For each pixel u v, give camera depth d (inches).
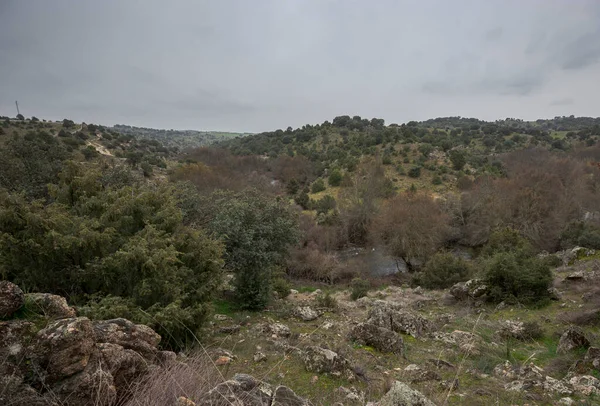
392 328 328.5
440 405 154.7
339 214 1280.8
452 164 2042.3
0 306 121.5
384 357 253.1
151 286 241.1
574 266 650.8
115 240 280.5
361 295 639.8
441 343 300.7
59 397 106.0
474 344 285.3
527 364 247.8
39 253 235.9
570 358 255.8
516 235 858.8
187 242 303.3
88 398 108.9
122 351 130.0
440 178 1861.5
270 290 478.9
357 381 198.2
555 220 1018.7
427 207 1101.1
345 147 2721.5
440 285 705.6
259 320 375.2
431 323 360.8
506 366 237.8
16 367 105.6
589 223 935.0
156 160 1987.0
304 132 3444.9
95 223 266.8
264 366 212.7
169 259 245.3
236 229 426.0
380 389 179.9
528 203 1079.0
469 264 737.6
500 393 188.1
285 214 506.0
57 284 246.4
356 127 3474.4
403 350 269.0
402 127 3203.7
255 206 486.6
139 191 360.2
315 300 543.8
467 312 443.2
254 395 115.0
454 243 1237.1
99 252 260.8
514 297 465.7
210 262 299.7
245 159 2352.4
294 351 246.5
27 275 237.0
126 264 242.1
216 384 121.6
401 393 125.6
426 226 1022.4
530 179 1253.7
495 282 491.5
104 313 208.2
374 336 278.1
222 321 355.3
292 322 382.0
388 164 2139.5
